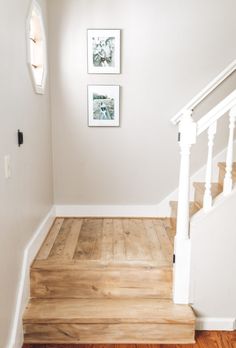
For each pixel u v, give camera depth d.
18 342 1.86
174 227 2.71
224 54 2.92
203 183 2.89
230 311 2.13
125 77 2.97
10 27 1.78
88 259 2.27
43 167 2.69
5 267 1.70
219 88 2.97
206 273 2.07
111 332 1.98
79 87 2.99
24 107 2.08
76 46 2.91
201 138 3.05
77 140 3.10
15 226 1.88
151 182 3.19
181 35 2.89
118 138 3.10
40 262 2.20
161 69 2.96
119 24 2.88
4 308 1.68
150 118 3.05
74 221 3.12
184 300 2.11
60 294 2.16
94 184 3.20
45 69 2.69
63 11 2.85
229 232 2.02
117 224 3.04
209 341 2.01
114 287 2.17
